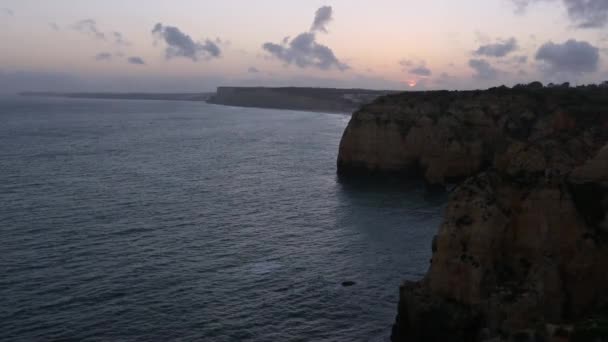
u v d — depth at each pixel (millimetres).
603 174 33906
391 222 61250
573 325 25359
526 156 38531
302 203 71062
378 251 50812
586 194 33500
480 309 31344
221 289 41719
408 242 53500
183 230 57219
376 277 44438
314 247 52062
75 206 66562
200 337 34562
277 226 59531
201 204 69500
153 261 47438
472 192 33438
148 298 39812
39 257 47719
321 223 60938
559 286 31203
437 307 32719
